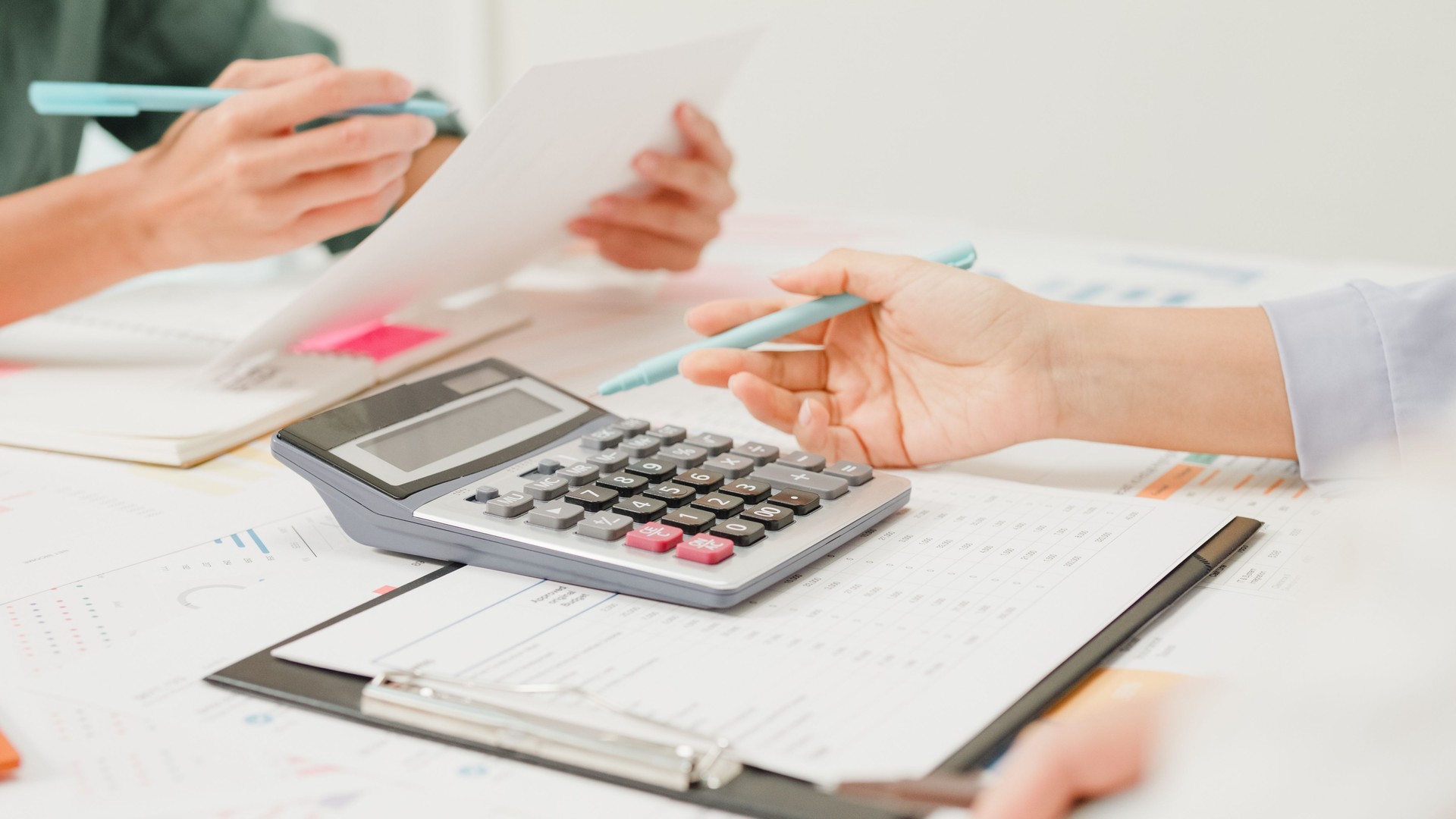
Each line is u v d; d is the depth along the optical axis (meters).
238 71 0.76
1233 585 0.43
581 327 0.83
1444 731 0.18
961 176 1.74
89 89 0.67
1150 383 0.54
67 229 0.73
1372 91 1.49
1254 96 1.55
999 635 0.38
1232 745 0.19
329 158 0.69
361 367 0.70
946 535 0.47
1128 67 1.60
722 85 0.86
